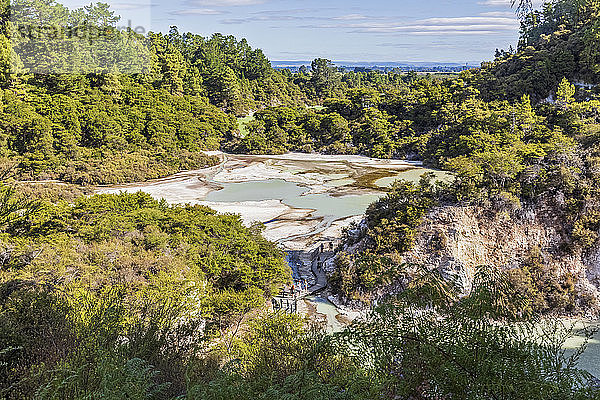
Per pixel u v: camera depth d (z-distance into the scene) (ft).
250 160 359.46
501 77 384.68
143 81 450.30
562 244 153.48
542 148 175.42
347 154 381.40
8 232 104.32
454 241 151.23
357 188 272.51
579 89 323.78
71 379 40.83
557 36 374.22
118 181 282.15
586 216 153.07
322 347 49.32
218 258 130.00
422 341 36.40
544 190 158.10
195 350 60.59
